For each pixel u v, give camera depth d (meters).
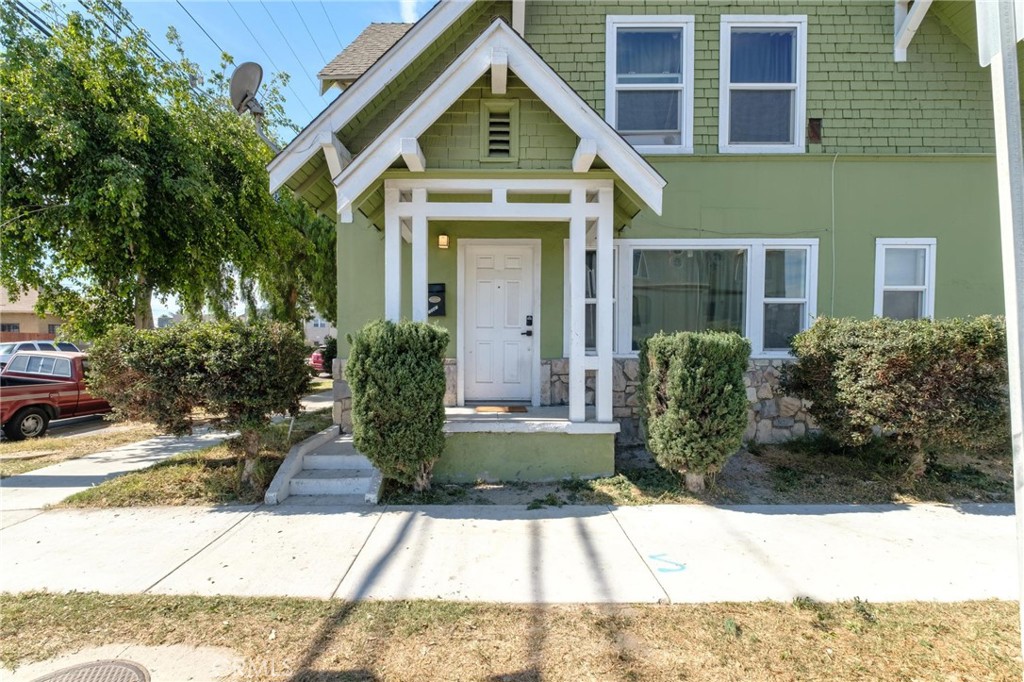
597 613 2.97
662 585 3.29
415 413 4.79
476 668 2.50
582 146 4.95
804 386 5.75
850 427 5.24
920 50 6.78
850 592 3.21
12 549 3.86
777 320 6.93
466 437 5.43
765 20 6.73
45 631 2.81
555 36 6.78
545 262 7.04
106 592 3.23
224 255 8.96
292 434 6.85
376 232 6.98
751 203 6.84
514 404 7.04
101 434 8.58
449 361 7.01
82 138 7.01
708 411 4.81
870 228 6.82
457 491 5.13
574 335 5.47
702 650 2.63
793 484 5.25
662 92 6.88
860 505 4.76
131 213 7.19
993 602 3.09
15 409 8.52
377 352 4.74
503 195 5.41
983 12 2.52
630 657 2.58
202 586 3.30
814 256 6.82
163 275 8.42
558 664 2.53
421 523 4.33
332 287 16.50
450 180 5.37
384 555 3.73
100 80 7.18
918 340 4.67
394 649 2.65
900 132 6.79
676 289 6.97
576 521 4.38
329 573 3.46
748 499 4.90
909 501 4.86
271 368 4.95
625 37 6.88
